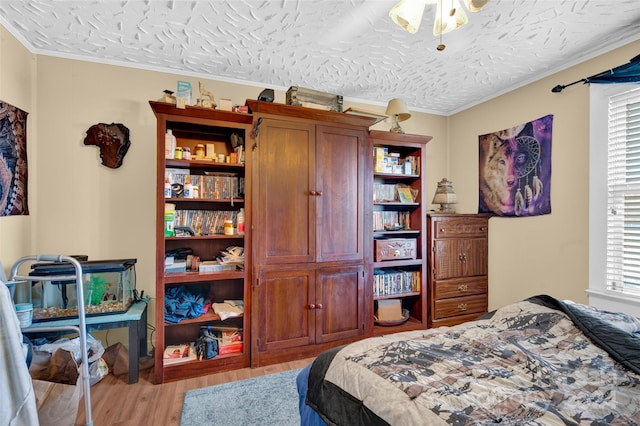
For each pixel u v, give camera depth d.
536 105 2.82
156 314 2.12
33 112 2.31
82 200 2.44
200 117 2.24
